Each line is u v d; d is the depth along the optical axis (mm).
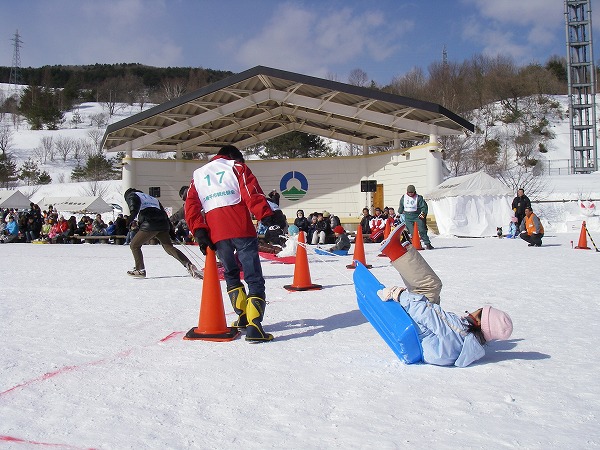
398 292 4309
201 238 5266
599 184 45750
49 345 4914
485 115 80812
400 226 4453
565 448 2701
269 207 5164
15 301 7246
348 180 31281
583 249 15117
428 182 26781
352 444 2791
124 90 148625
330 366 4207
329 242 21031
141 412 3291
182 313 6375
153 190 28703
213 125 30578
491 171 55094
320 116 29297
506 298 7004
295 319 5965
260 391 3650
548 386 3643
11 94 144500
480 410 3238
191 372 4094
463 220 23328
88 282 9172
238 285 5469
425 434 2900
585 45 60250
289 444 2811
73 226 25875
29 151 103875
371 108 26734
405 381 3814
